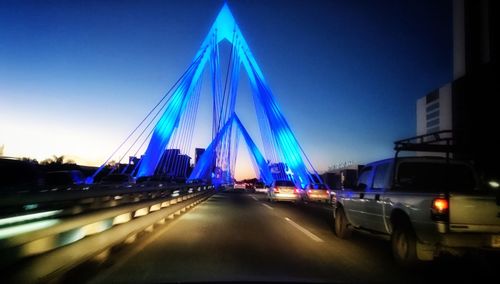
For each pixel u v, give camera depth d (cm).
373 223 873
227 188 7262
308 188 3091
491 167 777
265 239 1043
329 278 632
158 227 1277
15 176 1259
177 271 659
